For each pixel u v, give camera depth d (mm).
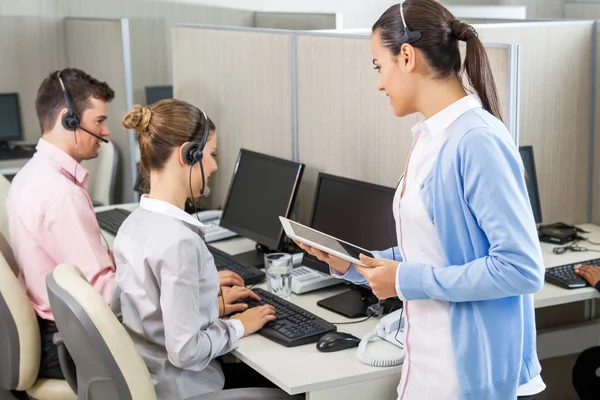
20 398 2910
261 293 2359
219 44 3172
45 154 2510
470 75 1569
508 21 3457
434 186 1538
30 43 4805
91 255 2350
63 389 2365
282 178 2748
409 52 1540
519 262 1459
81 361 1936
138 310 1930
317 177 2701
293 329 2080
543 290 2354
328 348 1979
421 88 1569
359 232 2383
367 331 2111
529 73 2809
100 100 2578
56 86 2520
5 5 4703
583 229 2939
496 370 1566
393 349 1982
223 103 3209
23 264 2420
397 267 1584
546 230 2801
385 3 5645
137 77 5176
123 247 1953
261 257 2771
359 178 2580
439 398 1612
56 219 2357
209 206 3398
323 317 2221
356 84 2535
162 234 1885
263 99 2975
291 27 4332
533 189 2832
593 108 2939
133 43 5113
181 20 5203
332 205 2490
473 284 1489
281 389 1934
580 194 2996
